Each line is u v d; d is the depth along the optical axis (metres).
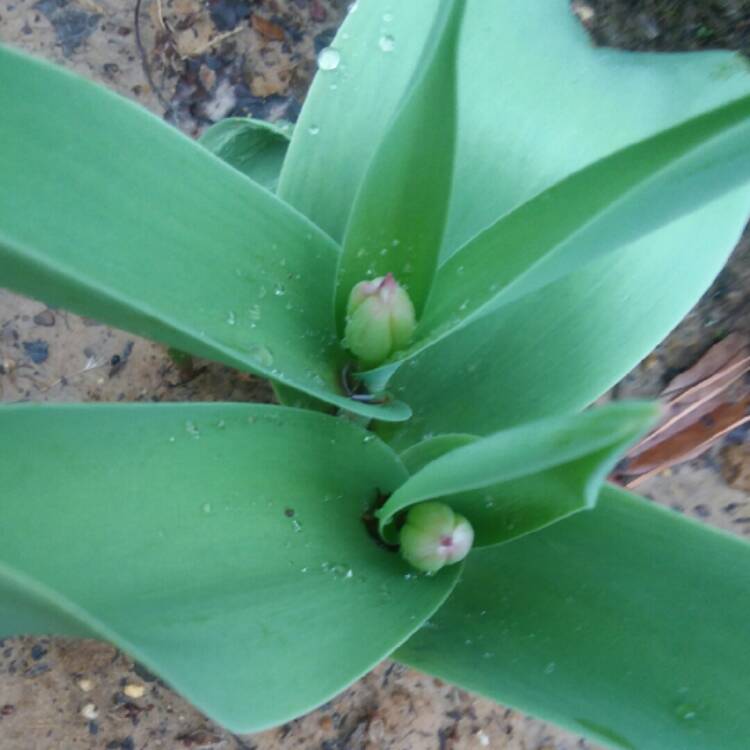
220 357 0.24
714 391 0.42
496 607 0.27
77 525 0.22
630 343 0.30
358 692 0.39
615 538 0.26
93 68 0.44
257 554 0.24
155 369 0.41
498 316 0.31
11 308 0.41
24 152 0.22
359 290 0.26
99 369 0.41
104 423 0.23
